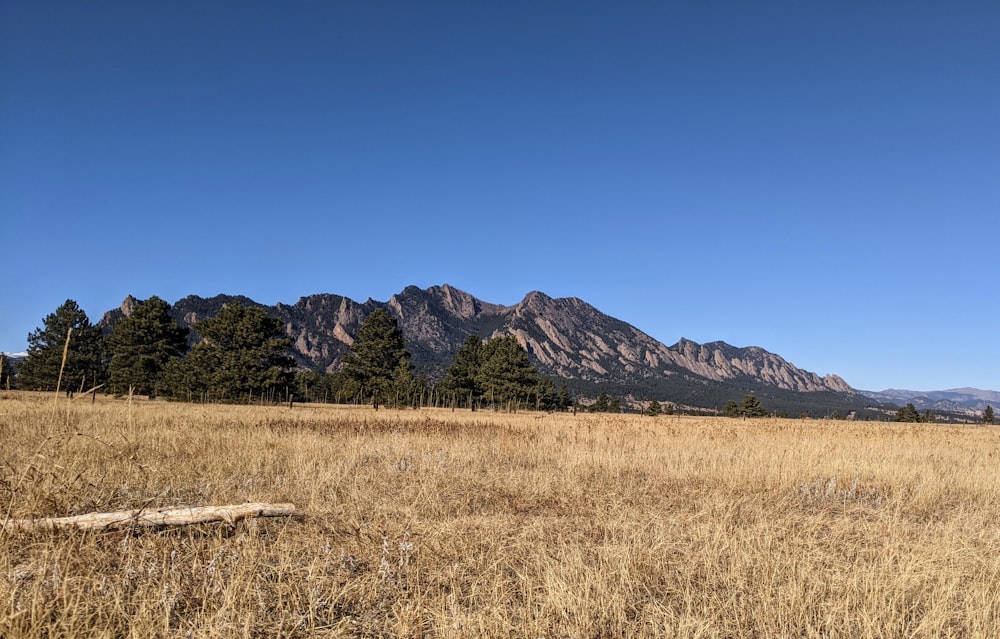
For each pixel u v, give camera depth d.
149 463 8.30
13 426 11.52
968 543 6.18
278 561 4.93
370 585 4.48
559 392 102.81
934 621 4.10
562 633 3.91
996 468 12.63
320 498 7.23
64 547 4.53
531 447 13.93
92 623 3.53
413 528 5.96
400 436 14.99
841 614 4.29
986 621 4.18
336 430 17.30
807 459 12.27
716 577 4.99
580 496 8.40
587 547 5.68
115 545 4.95
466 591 4.50
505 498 8.12
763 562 5.12
